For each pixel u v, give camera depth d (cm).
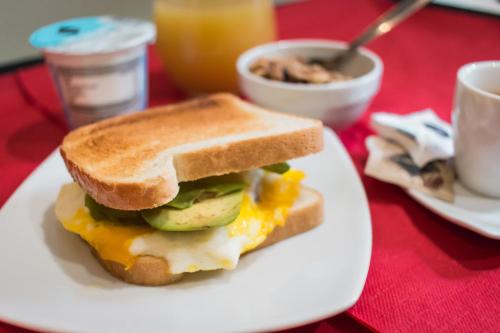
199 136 30
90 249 28
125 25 40
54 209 30
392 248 29
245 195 29
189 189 28
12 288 25
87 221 28
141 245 26
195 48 42
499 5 66
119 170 27
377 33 40
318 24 62
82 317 24
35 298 25
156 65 53
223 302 25
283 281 26
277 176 31
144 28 39
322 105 37
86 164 28
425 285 27
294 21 64
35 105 45
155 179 26
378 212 32
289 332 25
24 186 31
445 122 39
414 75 48
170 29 42
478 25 59
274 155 29
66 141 30
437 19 62
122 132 31
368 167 33
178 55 43
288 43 44
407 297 26
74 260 27
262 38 44
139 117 33
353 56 42
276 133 29
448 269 28
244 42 43
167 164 27
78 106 38
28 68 53
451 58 51
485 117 29
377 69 39
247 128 31
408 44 55
